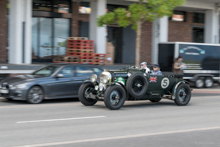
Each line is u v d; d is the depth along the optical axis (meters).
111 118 9.08
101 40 19.61
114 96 10.45
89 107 11.10
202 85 19.19
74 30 21.52
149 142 6.51
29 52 17.14
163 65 19.06
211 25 24.09
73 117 9.11
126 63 24.09
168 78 11.76
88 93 11.11
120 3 22.83
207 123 8.70
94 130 7.49
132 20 15.26
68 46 18.64
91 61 18.44
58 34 21.09
